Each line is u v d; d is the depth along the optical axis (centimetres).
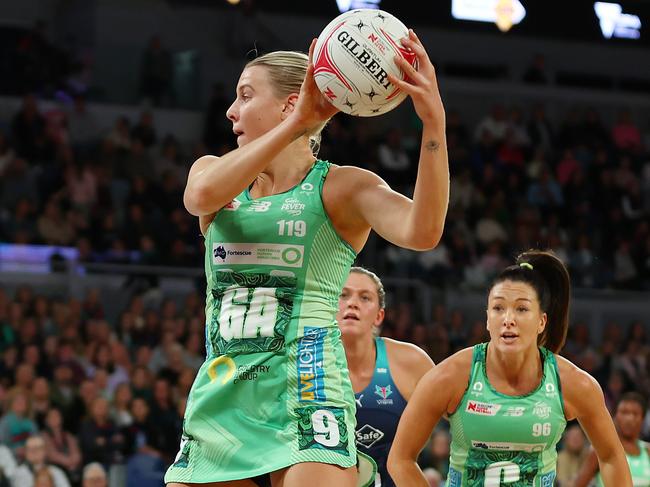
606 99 3203
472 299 2141
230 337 463
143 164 2481
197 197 450
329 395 455
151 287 1989
